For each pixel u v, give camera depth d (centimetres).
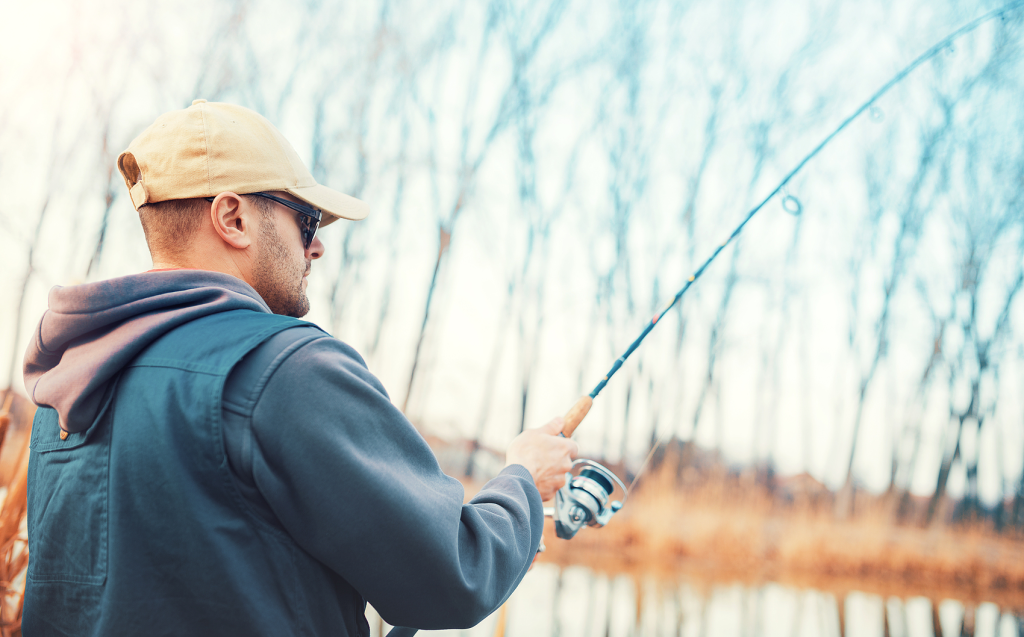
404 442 66
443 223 782
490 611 68
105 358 63
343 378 63
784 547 671
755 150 847
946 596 623
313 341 65
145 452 60
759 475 769
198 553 58
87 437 65
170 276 69
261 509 60
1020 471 819
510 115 809
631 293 825
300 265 83
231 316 67
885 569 660
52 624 67
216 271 75
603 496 118
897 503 807
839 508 773
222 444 59
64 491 66
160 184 75
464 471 774
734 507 730
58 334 67
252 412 60
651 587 565
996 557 693
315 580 62
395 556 61
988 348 862
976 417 845
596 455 789
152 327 65
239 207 76
